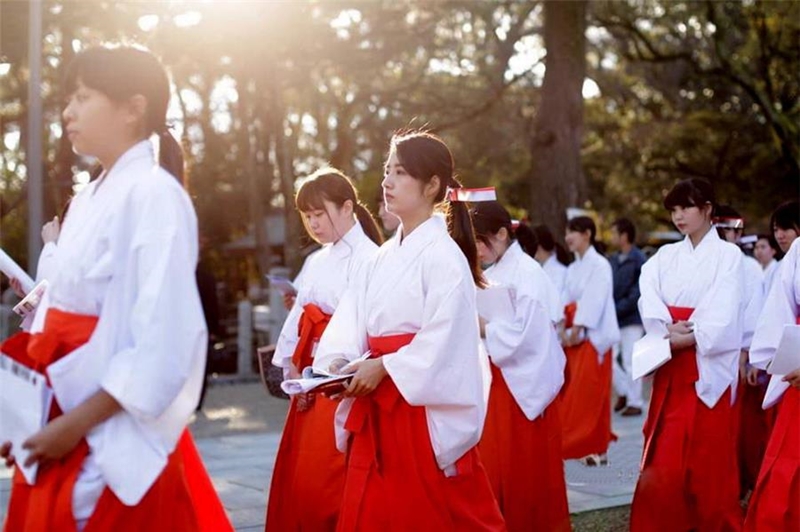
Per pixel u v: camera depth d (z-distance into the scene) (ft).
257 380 47.85
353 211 16.17
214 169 80.02
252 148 72.43
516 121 76.69
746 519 15.14
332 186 15.87
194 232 9.05
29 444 8.56
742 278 17.28
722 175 88.89
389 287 12.32
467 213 13.83
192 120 79.97
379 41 59.67
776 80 80.23
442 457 12.11
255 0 51.39
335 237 15.99
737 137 86.99
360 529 12.31
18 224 75.46
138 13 46.88
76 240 8.98
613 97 87.81
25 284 12.46
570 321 27.53
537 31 66.18
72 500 8.73
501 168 85.30
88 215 9.04
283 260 83.61
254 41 53.57
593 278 27.17
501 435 17.21
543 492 17.54
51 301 9.11
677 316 17.33
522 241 22.18
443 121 73.20
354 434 12.59
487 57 71.92
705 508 17.04
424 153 12.36
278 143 63.62
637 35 67.72
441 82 70.33
